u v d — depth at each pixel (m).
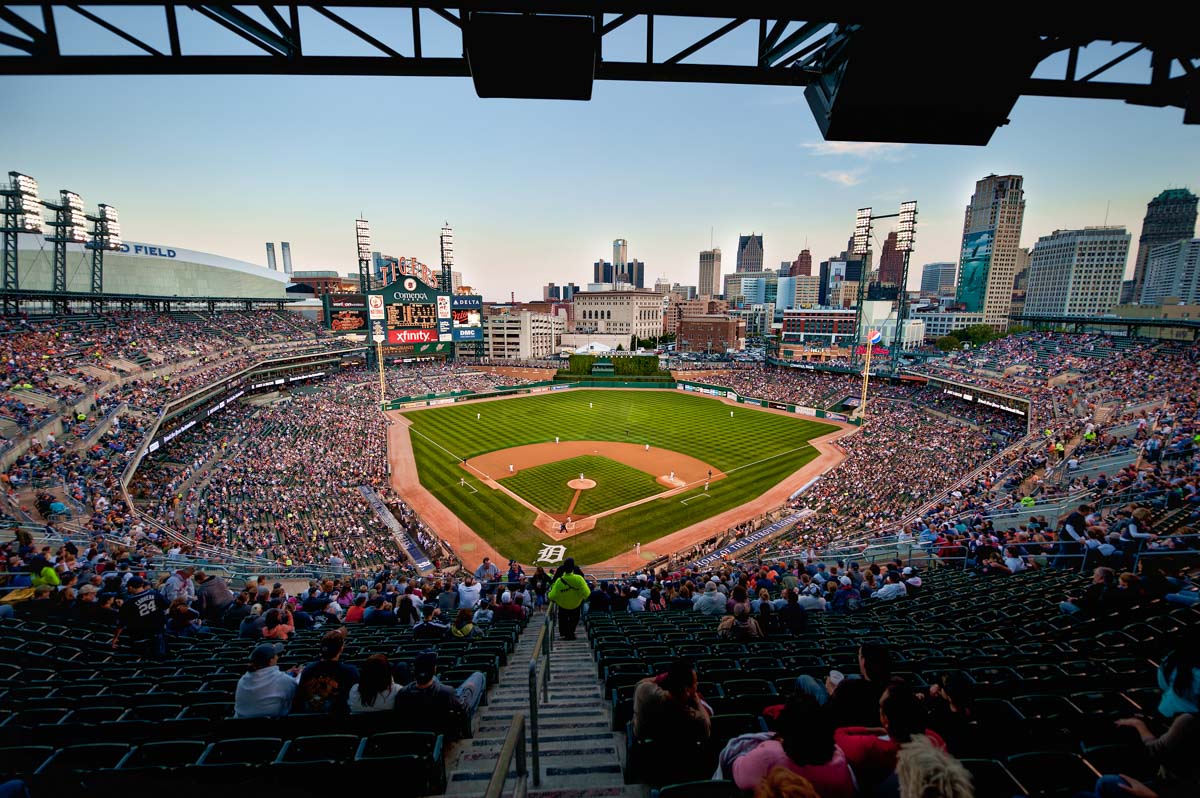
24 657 9.25
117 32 4.63
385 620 12.52
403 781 4.70
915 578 15.12
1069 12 4.36
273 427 54.69
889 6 4.27
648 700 4.71
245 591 12.88
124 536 22.86
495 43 4.80
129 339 57.62
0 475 28.06
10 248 58.09
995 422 56.53
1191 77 4.89
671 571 27.89
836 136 5.40
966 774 2.62
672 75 5.37
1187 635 4.54
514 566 24.03
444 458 52.09
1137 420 36.19
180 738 5.81
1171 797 4.02
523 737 4.22
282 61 4.96
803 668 7.49
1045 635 9.59
